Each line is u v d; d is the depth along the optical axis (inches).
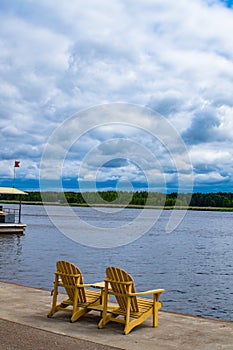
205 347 210.4
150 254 1312.7
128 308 233.6
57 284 263.4
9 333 225.0
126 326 231.8
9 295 315.0
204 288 755.4
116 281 240.7
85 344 210.8
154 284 794.2
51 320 253.4
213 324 251.9
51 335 224.1
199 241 1847.9
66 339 217.9
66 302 265.3
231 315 556.4
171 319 262.5
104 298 245.4
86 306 255.3
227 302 639.1
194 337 226.2
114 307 262.1
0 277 805.2
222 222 3964.1
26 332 227.8
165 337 225.8
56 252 1263.5
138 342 216.7
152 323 253.1
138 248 1481.3
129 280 236.8
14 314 263.7
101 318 260.4
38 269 912.9
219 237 2094.0
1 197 1972.2
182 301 642.2
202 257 1261.1
